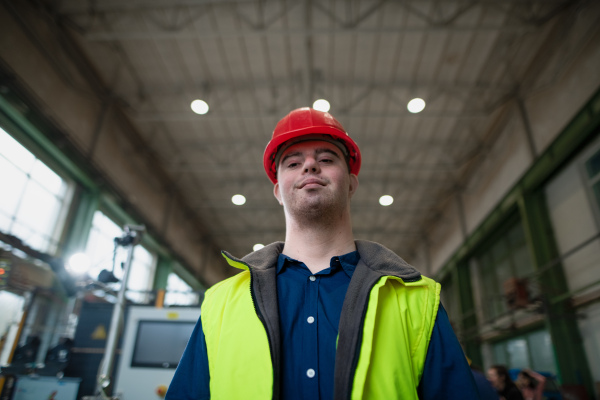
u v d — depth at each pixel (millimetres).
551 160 7125
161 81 8055
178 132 9477
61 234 7410
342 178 1163
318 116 1258
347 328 838
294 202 1120
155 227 10664
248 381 813
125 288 3215
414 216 13328
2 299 5703
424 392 840
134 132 9484
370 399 772
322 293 973
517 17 6316
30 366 3422
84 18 6656
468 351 10906
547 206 7738
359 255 1069
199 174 11148
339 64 7535
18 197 6453
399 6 6371
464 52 7273
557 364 6707
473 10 6473
